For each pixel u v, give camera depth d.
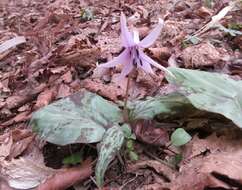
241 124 0.19
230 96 0.21
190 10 0.44
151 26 0.40
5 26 0.55
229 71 0.30
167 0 0.48
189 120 0.23
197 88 0.21
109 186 0.20
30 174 0.21
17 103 0.30
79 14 0.49
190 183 0.18
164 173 0.20
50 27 0.47
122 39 0.19
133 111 0.22
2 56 0.39
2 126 0.27
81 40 0.37
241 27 0.37
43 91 0.30
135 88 0.28
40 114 0.21
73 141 0.20
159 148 0.22
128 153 0.21
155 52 0.32
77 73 0.32
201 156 0.20
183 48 0.34
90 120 0.21
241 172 0.18
